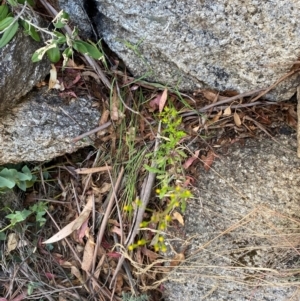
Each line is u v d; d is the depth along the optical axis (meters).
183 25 0.51
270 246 0.55
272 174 0.55
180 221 0.58
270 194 0.55
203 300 0.59
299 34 0.49
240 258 0.56
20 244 0.62
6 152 0.57
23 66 0.51
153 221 0.57
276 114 0.57
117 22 0.53
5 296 0.62
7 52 0.49
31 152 0.58
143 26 0.52
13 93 0.52
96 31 0.57
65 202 0.62
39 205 0.62
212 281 0.58
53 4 0.53
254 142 0.57
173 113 0.55
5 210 0.62
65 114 0.56
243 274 0.57
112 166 0.59
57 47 0.51
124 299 0.60
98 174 0.61
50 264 0.62
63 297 0.62
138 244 0.57
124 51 0.56
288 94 0.56
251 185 0.56
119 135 0.58
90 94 0.57
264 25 0.49
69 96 0.56
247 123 0.57
